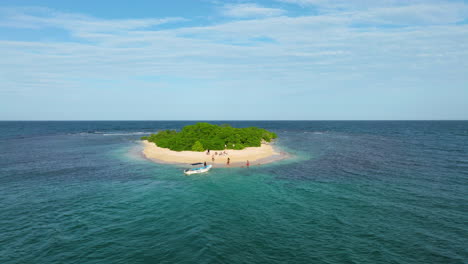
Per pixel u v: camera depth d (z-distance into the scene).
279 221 26.38
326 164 55.38
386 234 23.52
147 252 20.78
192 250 20.94
